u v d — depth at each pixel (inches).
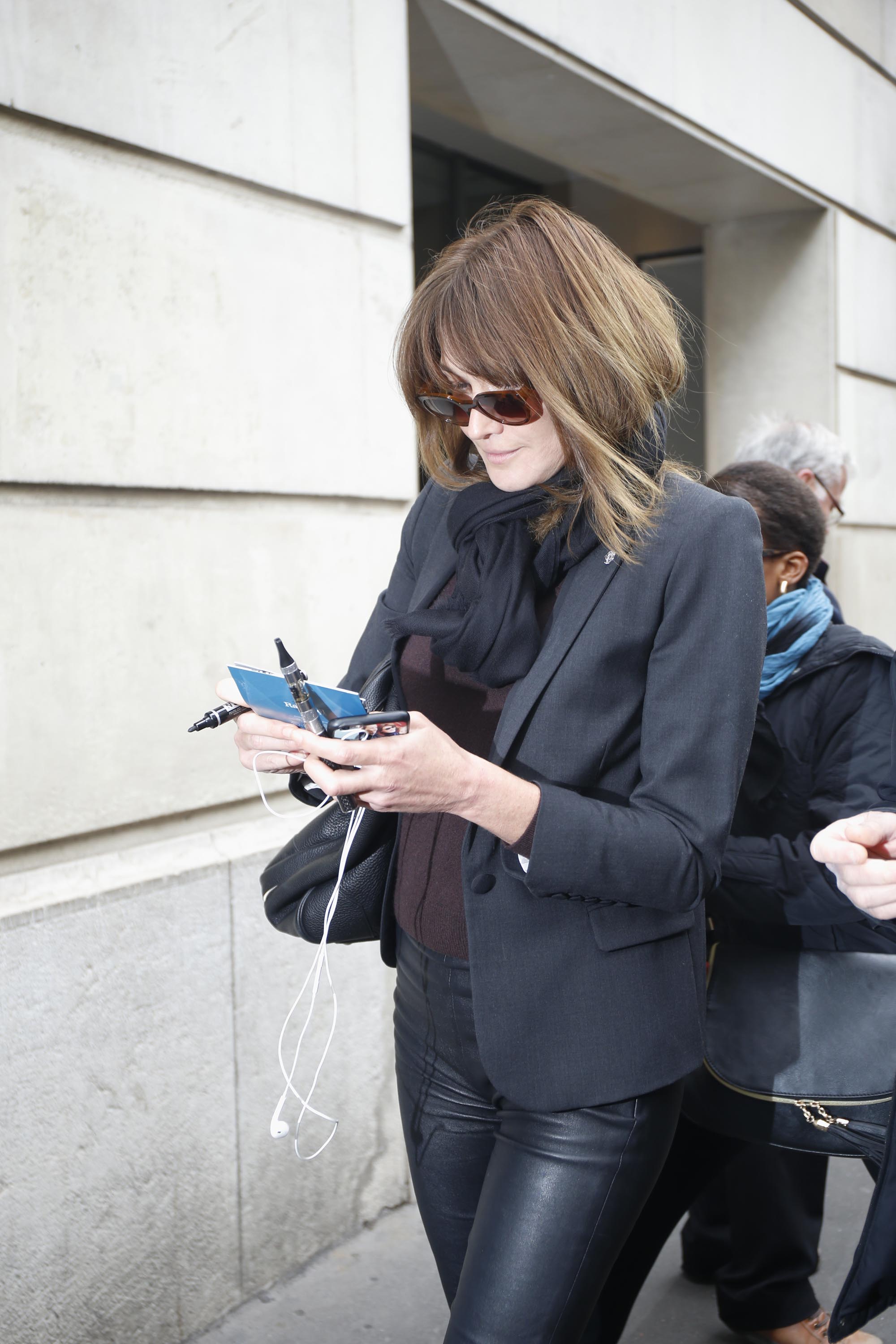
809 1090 64.5
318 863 65.6
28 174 81.7
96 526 87.0
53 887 85.4
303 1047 103.9
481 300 51.6
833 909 65.2
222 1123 96.8
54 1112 84.0
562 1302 53.1
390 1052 113.3
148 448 90.6
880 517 221.0
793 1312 88.9
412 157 207.6
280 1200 102.7
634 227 236.1
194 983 93.7
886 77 216.5
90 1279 87.1
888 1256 55.4
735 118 171.2
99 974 86.5
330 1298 100.7
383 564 112.9
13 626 81.7
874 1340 89.3
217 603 96.7
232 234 97.0
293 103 101.9
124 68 87.5
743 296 209.2
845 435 206.8
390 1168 114.3
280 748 56.8
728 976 68.5
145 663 90.9
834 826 53.5
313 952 104.0
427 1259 106.6
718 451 213.8
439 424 61.8
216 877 94.9
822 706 71.1
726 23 168.6
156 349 91.0
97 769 87.6
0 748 81.2
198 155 93.4
